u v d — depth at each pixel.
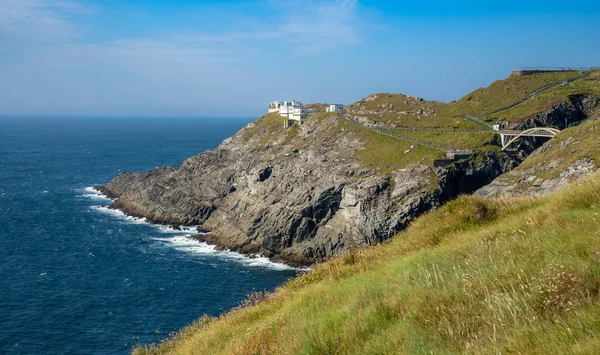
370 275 14.87
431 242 17.95
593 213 12.61
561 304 7.82
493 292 9.02
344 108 143.88
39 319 55.62
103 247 86.62
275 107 173.25
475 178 87.19
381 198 81.88
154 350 21.19
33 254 81.38
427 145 97.31
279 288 20.19
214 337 16.16
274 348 10.79
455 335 8.14
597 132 68.38
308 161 105.06
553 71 134.62
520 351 6.77
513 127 100.56
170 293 65.19
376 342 8.90
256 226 90.00
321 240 83.38
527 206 18.47
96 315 57.19
